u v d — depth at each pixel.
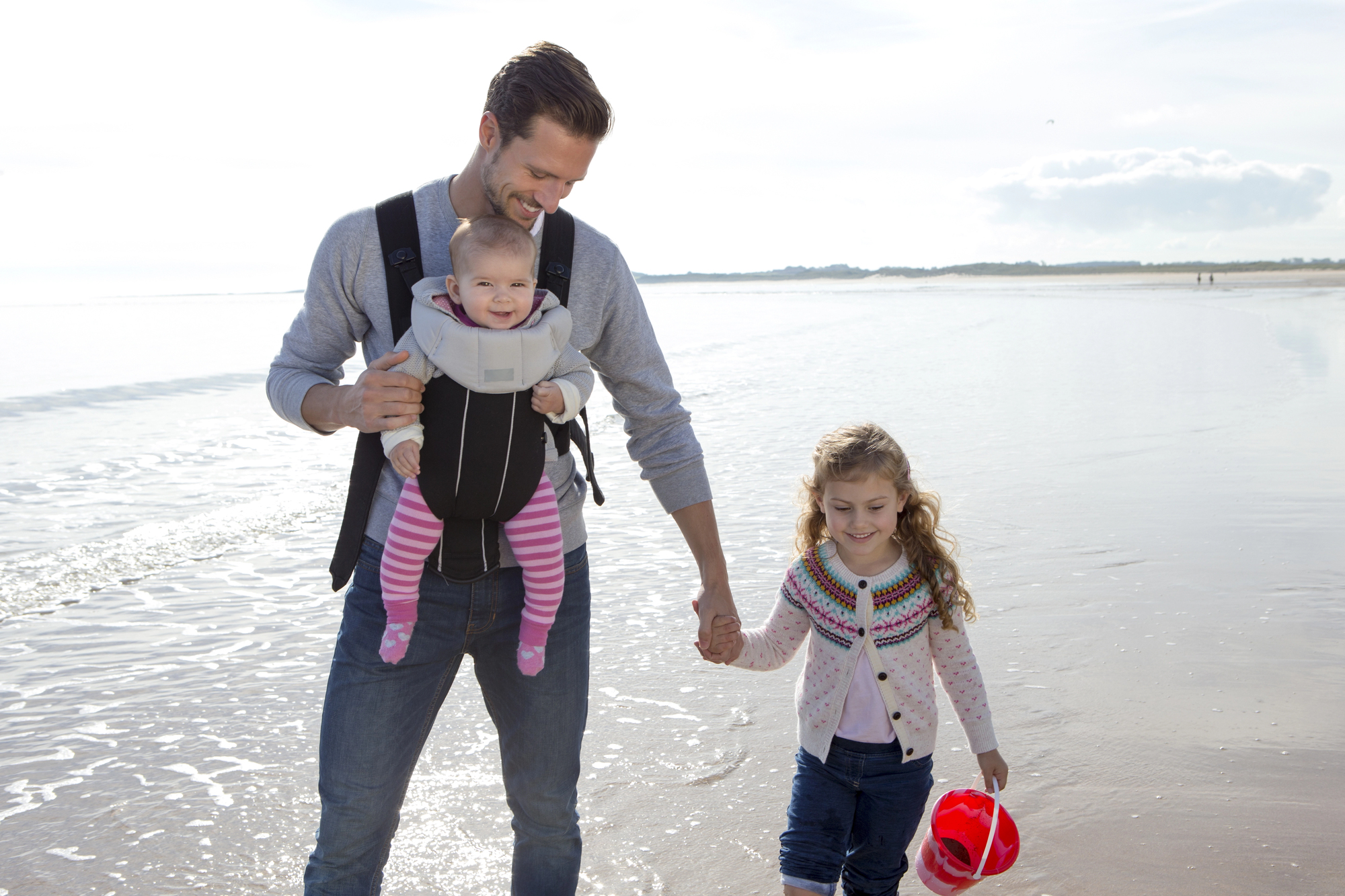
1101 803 3.15
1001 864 2.26
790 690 4.09
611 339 2.30
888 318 41.59
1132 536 6.37
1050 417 11.70
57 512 7.26
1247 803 3.14
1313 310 41.34
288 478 8.52
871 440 2.39
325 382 2.06
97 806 3.14
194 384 15.80
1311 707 3.84
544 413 1.99
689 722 3.76
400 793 2.08
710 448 9.94
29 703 3.96
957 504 7.27
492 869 2.77
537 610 2.05
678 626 4.86
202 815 3.09
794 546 2.73
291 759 3.49
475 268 1.88
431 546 1.97
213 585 5.56
